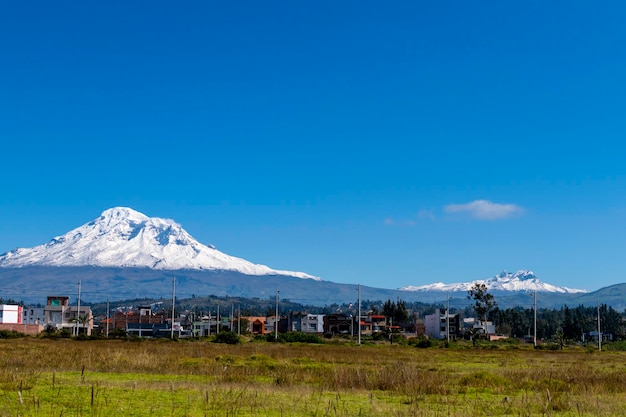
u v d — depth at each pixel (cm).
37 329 13938
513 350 10569
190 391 2484
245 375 3431
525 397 2612
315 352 6888
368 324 19788
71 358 4297
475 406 2309
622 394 2852
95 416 1888
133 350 5962
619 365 5894
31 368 3459
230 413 1988
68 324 16438
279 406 2178
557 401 2456
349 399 2467
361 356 6344
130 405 2106
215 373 3550
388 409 2209
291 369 3825
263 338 13025
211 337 13162
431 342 11662
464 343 13950
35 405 2012
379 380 3044
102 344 8162
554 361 6544
